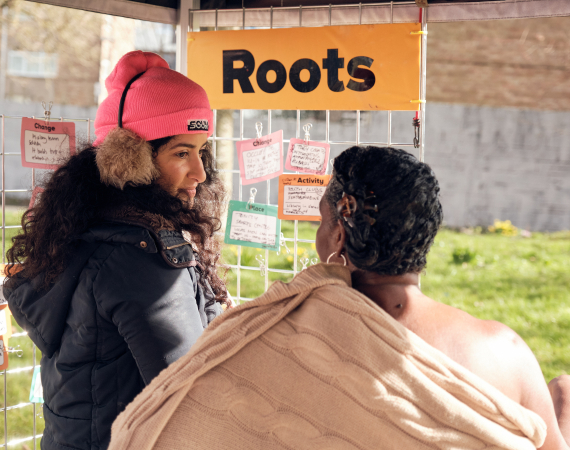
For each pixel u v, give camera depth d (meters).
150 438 1.00
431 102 10.16
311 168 2.13
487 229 9.65
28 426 3.26
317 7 2.08
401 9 1.99
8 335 2.15
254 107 2.13
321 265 1.08
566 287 6.40
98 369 1.40
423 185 1.01
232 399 1.00
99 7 2.05
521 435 0.99
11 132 10.73
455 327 1.03
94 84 12.41
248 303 1.08
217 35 2.14
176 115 1.55
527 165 9.66
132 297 1.36
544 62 9.70
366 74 1.98
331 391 0.96
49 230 1.45
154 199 1.49
